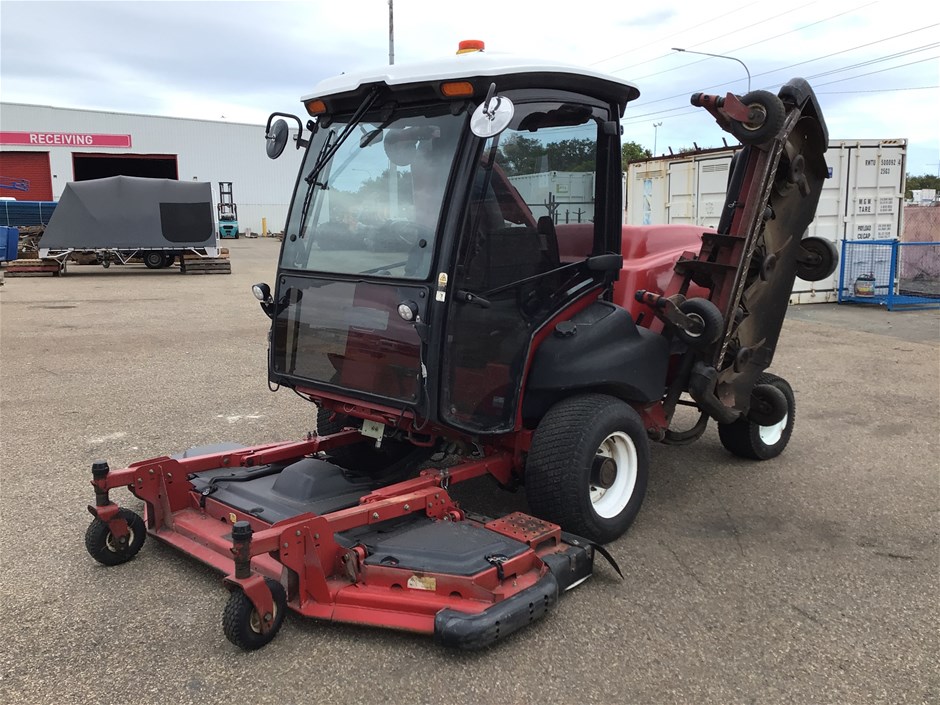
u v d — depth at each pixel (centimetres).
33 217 2442
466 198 328
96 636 302
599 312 402
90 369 820
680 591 348
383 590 306
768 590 350
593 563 363
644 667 288
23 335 1034
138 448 547
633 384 400
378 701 264
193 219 2017
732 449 541
